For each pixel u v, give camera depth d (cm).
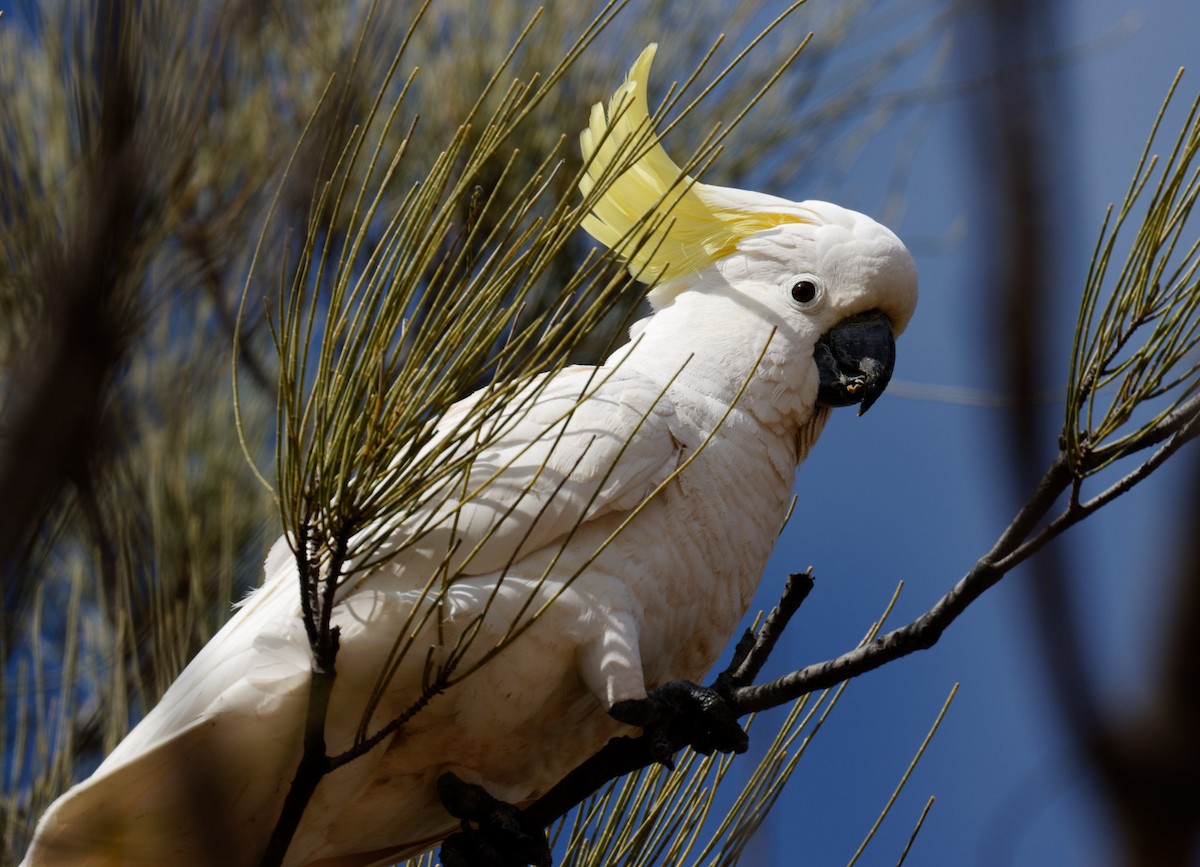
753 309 855
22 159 751
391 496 537
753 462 809
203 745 654
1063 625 205
